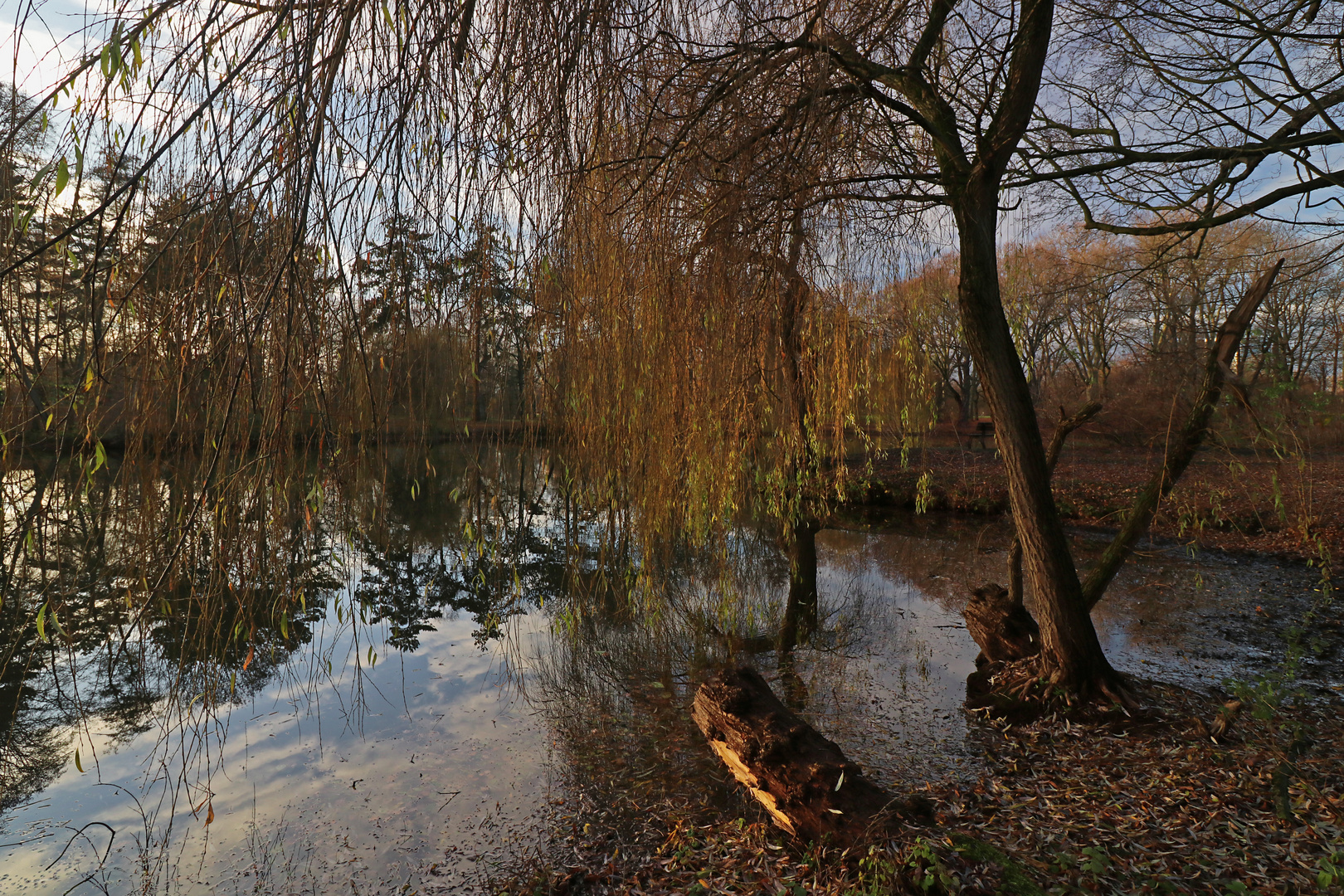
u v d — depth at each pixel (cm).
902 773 347
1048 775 329
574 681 491
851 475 1318
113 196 170
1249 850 246
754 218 368
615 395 430
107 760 388
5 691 447
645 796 348
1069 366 1556
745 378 444
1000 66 340
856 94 351
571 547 614
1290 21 385
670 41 302
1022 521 410
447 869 297
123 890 286
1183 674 479
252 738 413
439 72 211
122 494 227
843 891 242
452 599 685
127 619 240
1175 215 492
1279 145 338
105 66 162
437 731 420
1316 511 887
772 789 284
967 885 219
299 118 173
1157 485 416
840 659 528
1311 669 481
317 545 263
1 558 203
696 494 454
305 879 291
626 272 396
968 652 541
